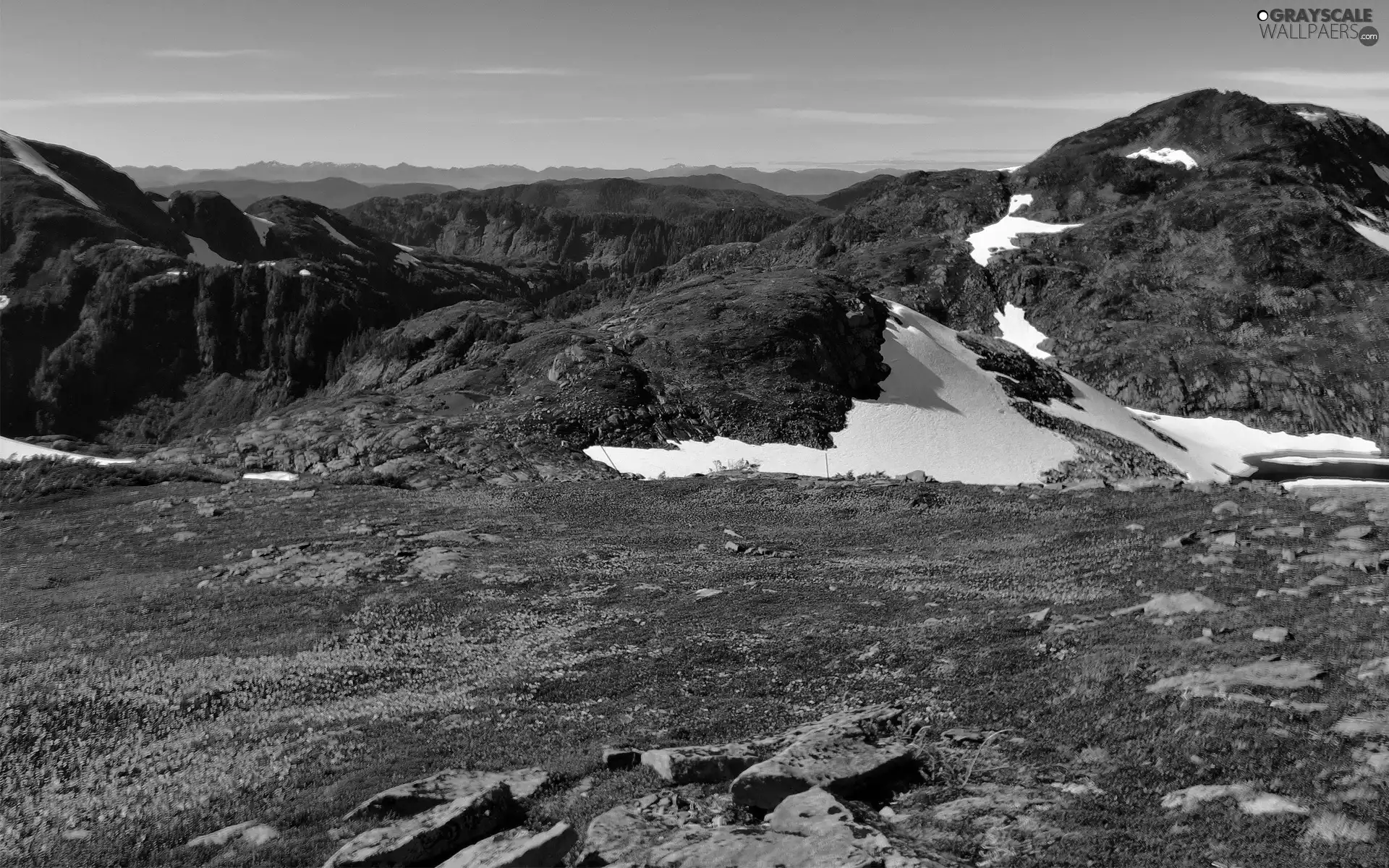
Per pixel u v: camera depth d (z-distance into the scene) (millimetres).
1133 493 61562
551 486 84625
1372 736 19281
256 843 19875
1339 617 28141
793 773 19094
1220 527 45406
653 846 16594
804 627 36844
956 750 22312
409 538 60438
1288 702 21516
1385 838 15812
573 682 31969
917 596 40656
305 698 32562
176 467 96750
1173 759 20031
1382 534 39375
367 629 41375
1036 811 18297
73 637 42562
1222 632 27781
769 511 70125
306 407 155375
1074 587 38688
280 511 73688
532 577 49438
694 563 52406
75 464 90375
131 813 23156
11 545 67000
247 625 42969
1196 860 15828
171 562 59656
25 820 23500
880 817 18188
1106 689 24703
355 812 20547
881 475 85750
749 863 15305
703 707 28328
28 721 30703
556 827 17078
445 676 34250
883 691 27969
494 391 164125
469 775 21969
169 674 35438
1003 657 29266
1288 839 16219
